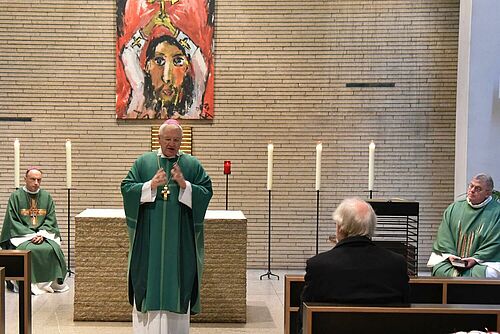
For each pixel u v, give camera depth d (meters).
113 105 7.55
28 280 4.25
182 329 4.22
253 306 5.89
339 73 7.53
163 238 4.05
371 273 2.78
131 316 5.28
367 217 2.90
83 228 5.23
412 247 5.12
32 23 7.48
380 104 7.54
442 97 7.51
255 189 7.61
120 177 7.60
